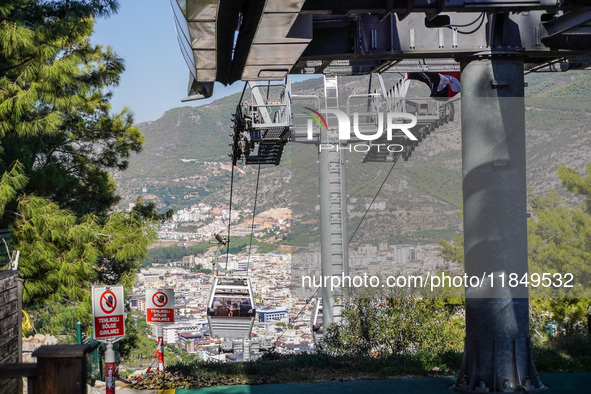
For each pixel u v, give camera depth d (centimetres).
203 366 917
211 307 1850
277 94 1309
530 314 895
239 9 479
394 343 869
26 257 1470
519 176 634
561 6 550
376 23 688
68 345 386
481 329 658
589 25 619
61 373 377
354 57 700
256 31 488
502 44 671
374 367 827
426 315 862
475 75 670
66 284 1529
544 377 747
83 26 1587
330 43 694
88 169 2014
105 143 2075
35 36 1446
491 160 632
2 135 1397
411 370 816
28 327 1010
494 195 630
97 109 2033
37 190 1608
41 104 1536
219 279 1898
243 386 783
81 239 1548
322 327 870
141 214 1864
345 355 871
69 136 1975
